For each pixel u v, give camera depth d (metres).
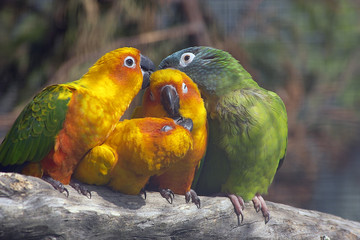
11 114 11.91
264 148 7.73
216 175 7.96
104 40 11.78
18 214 5.47
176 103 6.80
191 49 8.33
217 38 12.98
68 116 5.93
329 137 13.79
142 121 5.99
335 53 14.04
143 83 6.95
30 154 5.95
